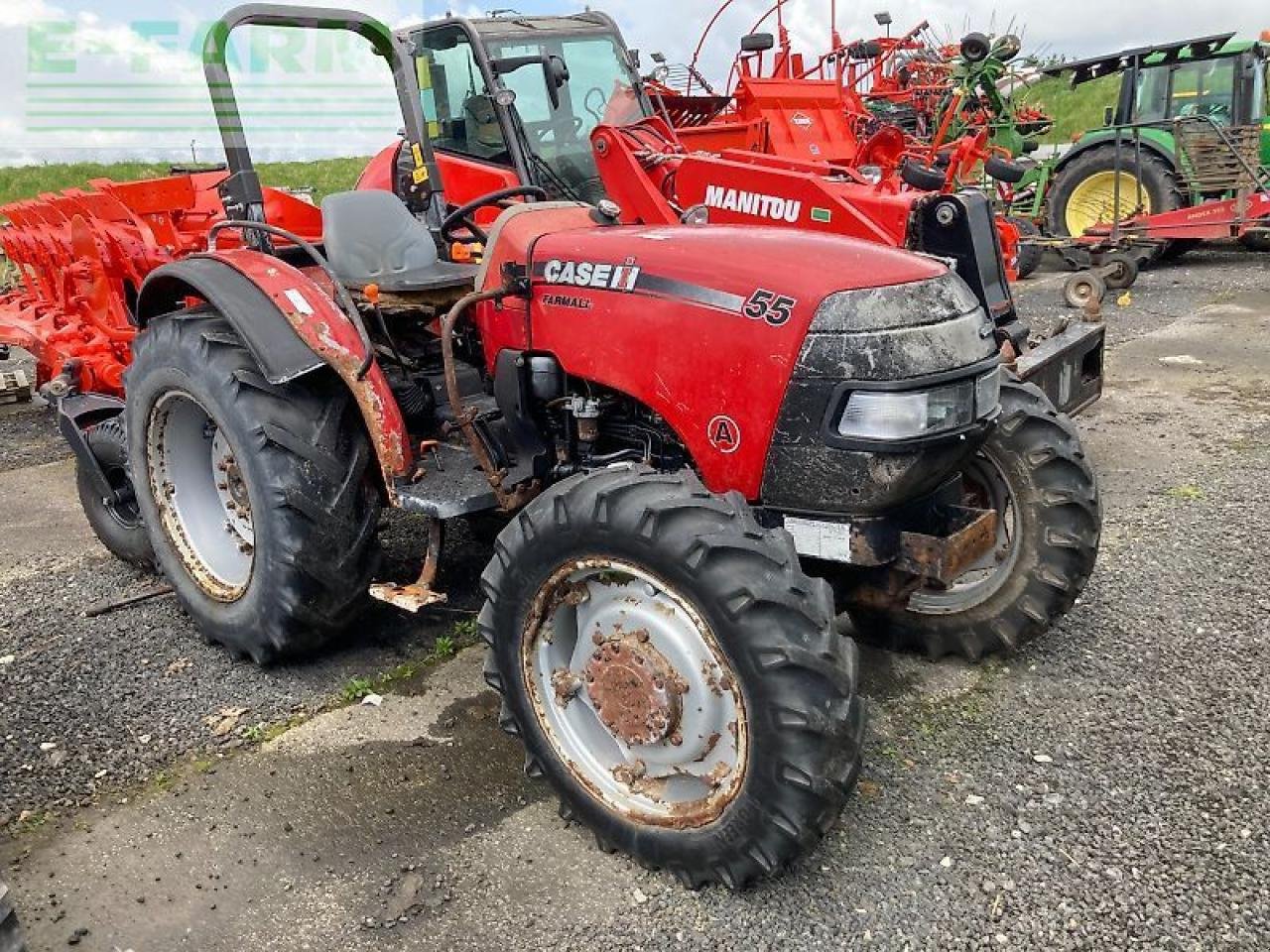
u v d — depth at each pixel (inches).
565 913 92.0
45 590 162.6
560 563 96.1
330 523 125.0
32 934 90.8
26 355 331.9
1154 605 143.8
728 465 101.3
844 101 361.4
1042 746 113.8
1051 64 495.2
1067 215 450.9
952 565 101.1
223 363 127.3
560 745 101.0
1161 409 240.2
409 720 123.3
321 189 626.8
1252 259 450.9
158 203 239.0
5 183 673.6
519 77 257.3
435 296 132.6
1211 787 105.3
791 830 85.9
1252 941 85.7
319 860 99.6
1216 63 439.5
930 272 100.3
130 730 122.2
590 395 114.8
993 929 88.2
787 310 95.9
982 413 101.2
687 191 233.9
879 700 124.6
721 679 89.7
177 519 143.5
